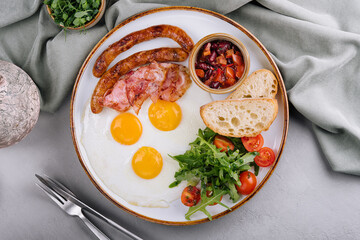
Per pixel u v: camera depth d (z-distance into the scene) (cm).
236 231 61
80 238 64
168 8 57
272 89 57
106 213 63
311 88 59
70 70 61
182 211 59
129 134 59
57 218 65
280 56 60
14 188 65
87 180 64
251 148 57
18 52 63
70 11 58
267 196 61
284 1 59
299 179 61
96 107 59
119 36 59
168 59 58
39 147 65
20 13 60
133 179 60
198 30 58
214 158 55
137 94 58
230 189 56
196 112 59
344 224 60
